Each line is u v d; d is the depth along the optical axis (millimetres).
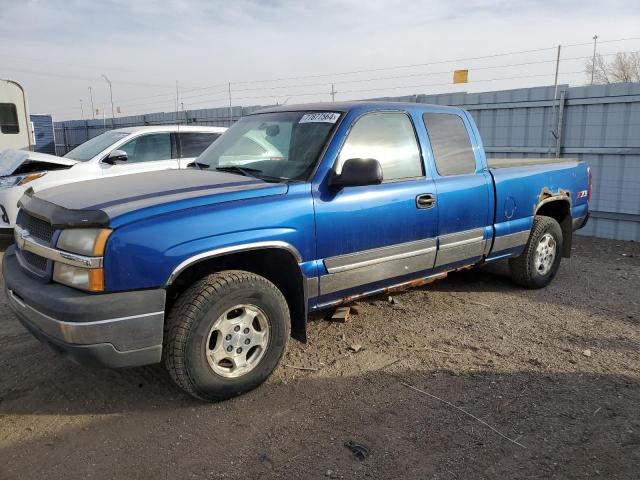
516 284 5941
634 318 5027
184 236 3119
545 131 9336
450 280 6176
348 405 3426
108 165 8039
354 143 4012
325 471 2771
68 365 3941
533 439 3047
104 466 2824
